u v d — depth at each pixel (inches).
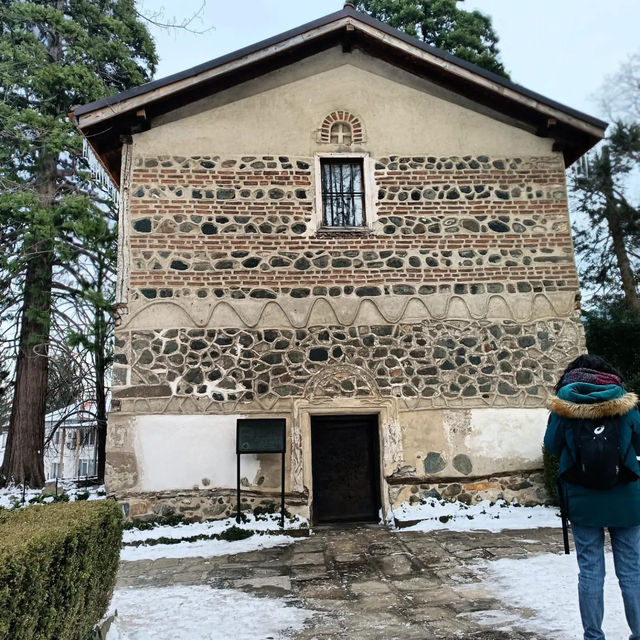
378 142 350.0
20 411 504.1
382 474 315.6
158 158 334.3
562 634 148.1
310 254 331.6
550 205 352.5
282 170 340.2
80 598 122.3
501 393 327.6
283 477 295.0
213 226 329.7
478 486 317.4
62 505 159.2
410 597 189.5
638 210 601.6
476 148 354.6
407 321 330.0
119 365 310.7
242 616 176.2
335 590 201.9
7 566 89.4
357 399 319.3
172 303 319.3
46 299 488.7
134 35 576.7
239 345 318.3
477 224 345.1
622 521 124.2
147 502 298.8
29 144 485.4
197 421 308.8
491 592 189.6
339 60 358.6
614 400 127.1
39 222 434.0
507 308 337.4
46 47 543.5
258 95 347.6
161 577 228.2
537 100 342.6
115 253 453.4
